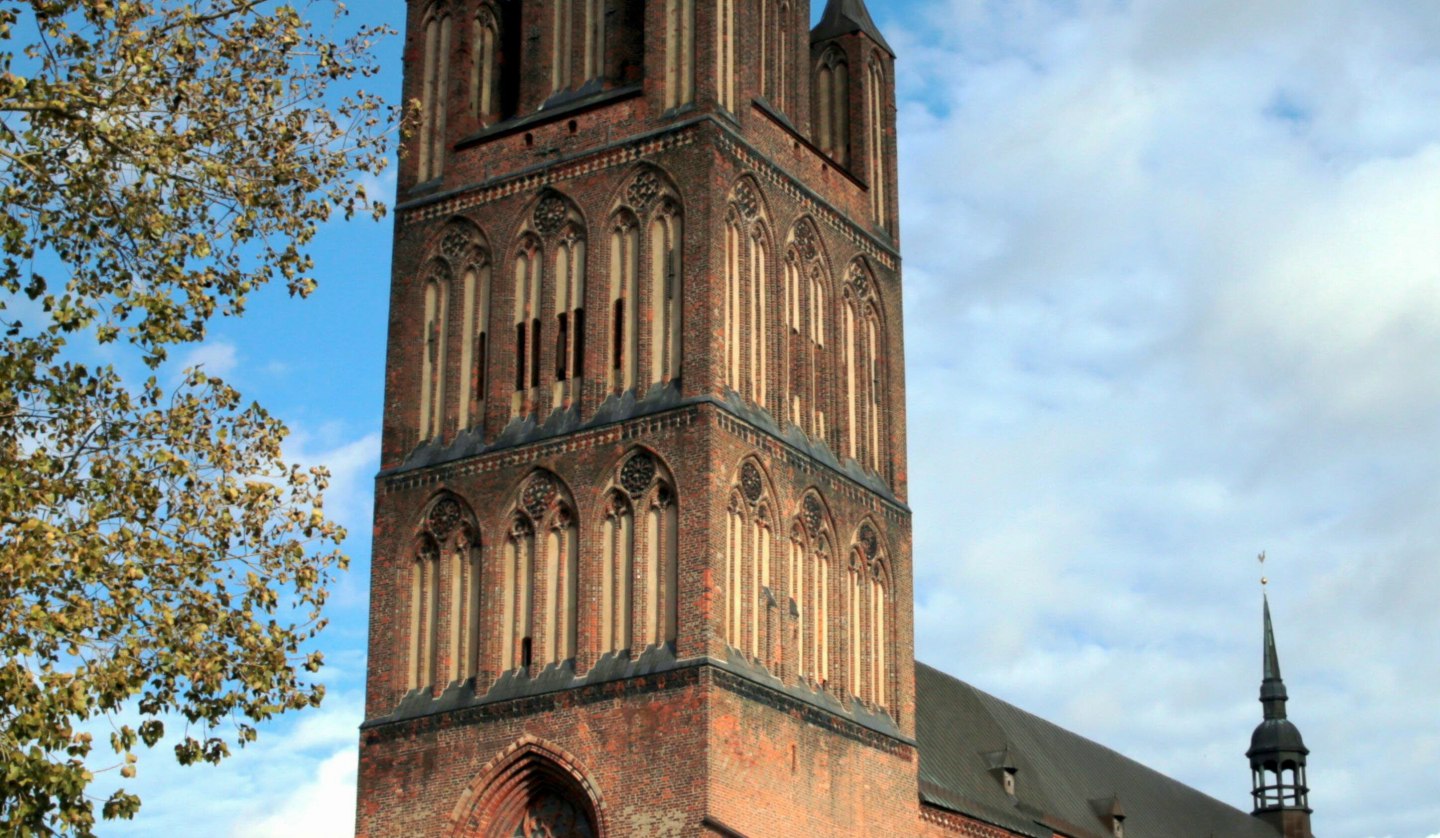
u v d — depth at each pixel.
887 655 69.56
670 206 65.88
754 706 62.09
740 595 63.12
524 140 68.94
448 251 69.38
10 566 38.47
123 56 41.75
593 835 61.41
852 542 68.75
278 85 44.09
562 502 64.62
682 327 64.38
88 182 41.50
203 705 42.06
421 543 66.62
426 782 63.94
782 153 69.12
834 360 70.00
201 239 42.84
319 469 44.38
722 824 59.28
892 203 74.88
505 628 64.50
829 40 75.81
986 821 76.44
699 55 66.62
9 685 37.88
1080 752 98.25
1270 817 120.69
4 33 40.16
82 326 41.25
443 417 67.62
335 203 44.66
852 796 65.69
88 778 37.97
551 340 66.62
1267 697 124.00
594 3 70.31
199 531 42.44
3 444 41.81
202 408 43.47
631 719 61.22
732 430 63.78
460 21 71.69
